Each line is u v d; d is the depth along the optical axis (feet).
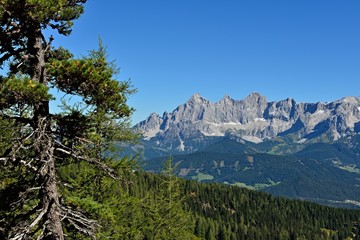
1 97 30.71
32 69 38.24
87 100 36.76
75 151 38.86
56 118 37.22
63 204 39.78
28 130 36.94
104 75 34.60
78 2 38.55
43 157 35.47
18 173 39.63
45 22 35.68
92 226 38.32
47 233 36.24
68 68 33.22
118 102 36.86
